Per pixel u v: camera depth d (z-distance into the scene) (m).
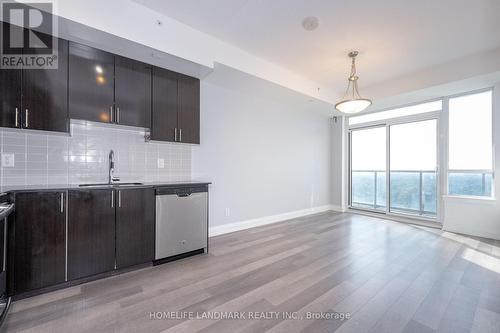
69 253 2.01
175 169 3.24
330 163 5.86
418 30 2.65
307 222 4.50
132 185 2.36
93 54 2.33
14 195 1.79
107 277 2.21
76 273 2.04
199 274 2.28
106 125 2.57
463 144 3.91
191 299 1.84
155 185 2.49
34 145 2.28
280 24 2.57
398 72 3.78
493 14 2.36
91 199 2.12
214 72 3.16
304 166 5.20
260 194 4.34
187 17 2.46
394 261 2.59
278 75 3.60
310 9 2.32
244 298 1.85
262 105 4.37
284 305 1.76
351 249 2.97
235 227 3.93
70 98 2.20
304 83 4.04
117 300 1.82
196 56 2.67
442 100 4.10
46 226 1.92
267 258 2.68
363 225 4.25
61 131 2.15
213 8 2.32
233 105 3.92
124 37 2.18
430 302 1.79
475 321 1.57
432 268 2.40
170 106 2.85
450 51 3.12
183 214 2.68
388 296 1.88
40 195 1.90
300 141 5.11
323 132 5.69
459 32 2.69
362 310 1.69
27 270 1.83
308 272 2.32
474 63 3.21
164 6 2.29
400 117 4.70
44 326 1.51
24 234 1.83
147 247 2.43
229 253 2.85
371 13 2.37
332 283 2.09
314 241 3.31
